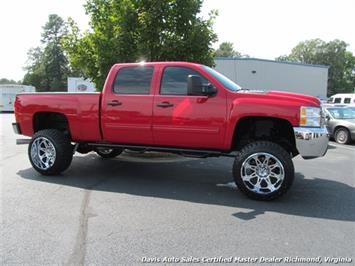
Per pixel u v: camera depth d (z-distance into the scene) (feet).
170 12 28.53
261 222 14.51
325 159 30.27
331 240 12.82
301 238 12.96
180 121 18.49
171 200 17.34
